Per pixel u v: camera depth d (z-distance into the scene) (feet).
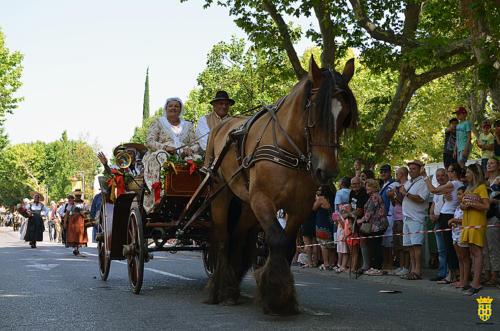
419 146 97.19
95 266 38.24
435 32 50.55
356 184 34.96
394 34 50.34
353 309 19.39
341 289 26.11
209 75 100.73
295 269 39.14
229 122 23.03
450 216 28.50
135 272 24.11
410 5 50.47
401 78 51.93
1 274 32.24
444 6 45.09
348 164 49.90
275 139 18.20
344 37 52.24
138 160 29.55
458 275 30.17
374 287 27.37
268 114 19.31
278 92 96.48
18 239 90.38
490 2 31.78
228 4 51.72
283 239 17.56
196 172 24.07
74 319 17.44
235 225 22.56
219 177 21.89
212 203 22.38
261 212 17.99
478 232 24.77
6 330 15.85
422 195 30.91
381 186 38.24
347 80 17.78
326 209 37.58
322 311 18.83
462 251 26.35
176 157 24.43
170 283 27.63
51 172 326.03
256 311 18.78
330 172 16.14
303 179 17.76
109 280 29.14
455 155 38.73
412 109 93.50
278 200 17.94
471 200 24.61
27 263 40.52
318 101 16.55
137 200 26.50
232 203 22.50
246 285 26.86
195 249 25.07
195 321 16.96
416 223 30.71
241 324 16.39
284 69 55.67
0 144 198.39
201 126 27.68
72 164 301.22
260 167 18.26
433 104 94.12
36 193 64.64
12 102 137.90
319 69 17.10
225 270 21.25
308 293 24.29
